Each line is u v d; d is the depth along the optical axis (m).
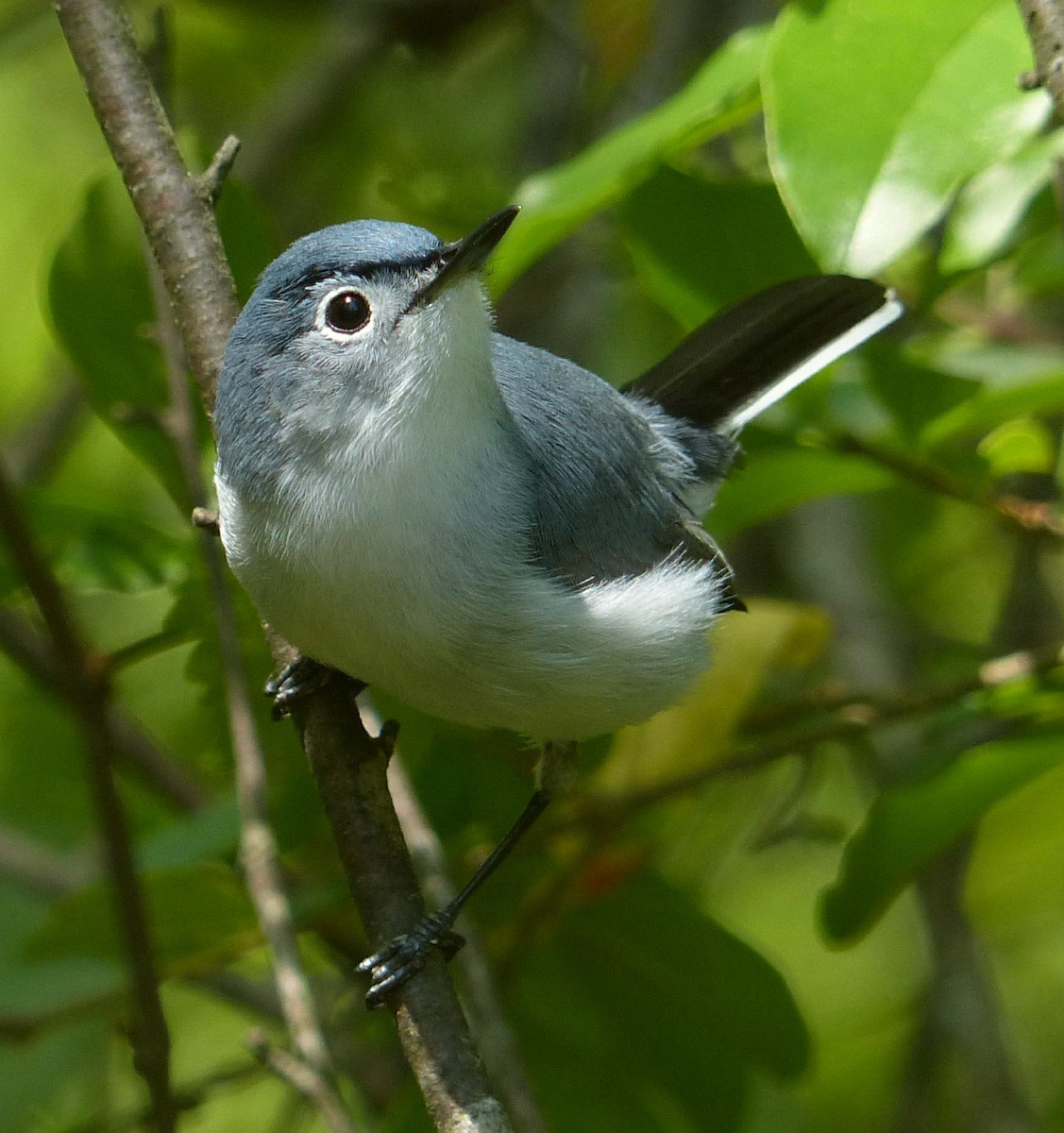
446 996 6.60
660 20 13.82
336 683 7.56
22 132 16.25
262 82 16.92
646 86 13.63
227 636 7.89
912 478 9.15
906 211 6.74
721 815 12.70
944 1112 11.93
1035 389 8.72
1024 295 10.09
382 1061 10.66
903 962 14.40
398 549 7.12
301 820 9.06
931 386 8.55
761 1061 9.52
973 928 13.07
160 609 13.78
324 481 7.10
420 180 11.77
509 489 7.40
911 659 12.90
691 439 9.11
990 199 8.45
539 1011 9.66
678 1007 9.58
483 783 9.46
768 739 10.19
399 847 6.96
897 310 8.99
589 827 9.24
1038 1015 14.33
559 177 8.05
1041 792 13.94
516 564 7.32
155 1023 6.99
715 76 7.96
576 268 14.12
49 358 15.62
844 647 12.88
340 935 9.38
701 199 8.90
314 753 7.26
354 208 15.57
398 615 7.18
